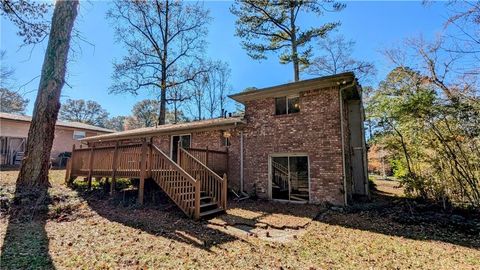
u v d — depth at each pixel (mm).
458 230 6441
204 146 13039
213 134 12844
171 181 7785
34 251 4320
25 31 9312
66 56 9180
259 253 4684
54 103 8898
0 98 27828
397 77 11797
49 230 5621
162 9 23641
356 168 12281
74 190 9602
